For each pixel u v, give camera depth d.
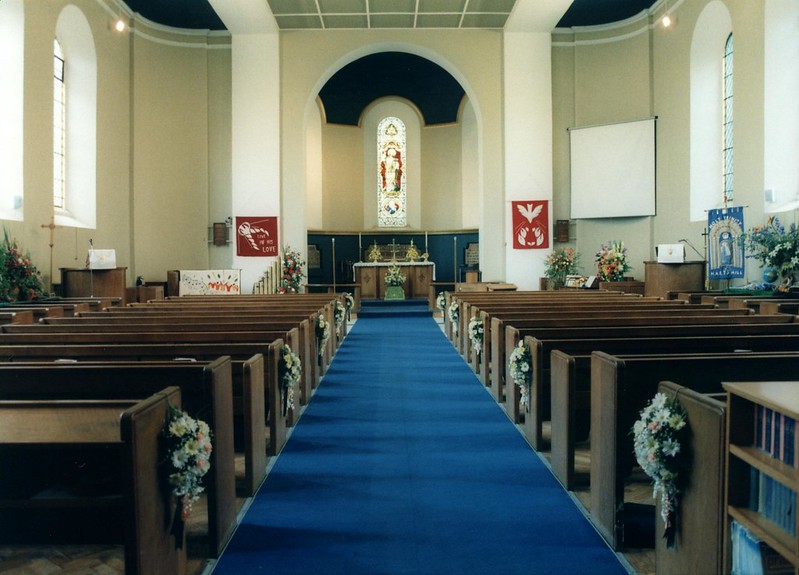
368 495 4.41
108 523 3.58
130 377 4.03
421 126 22.83
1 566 3.36
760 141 11.66
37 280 10.77
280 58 16.61
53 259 12.30
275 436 5.25
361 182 22.84
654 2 15.74
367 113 22.73
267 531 3.86
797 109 10.95
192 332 5.85
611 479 3.65
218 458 3.60
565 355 4.58
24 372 4.02
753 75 11.87
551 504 4.24
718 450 2.63
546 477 4.74
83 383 4.03
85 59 14.07
